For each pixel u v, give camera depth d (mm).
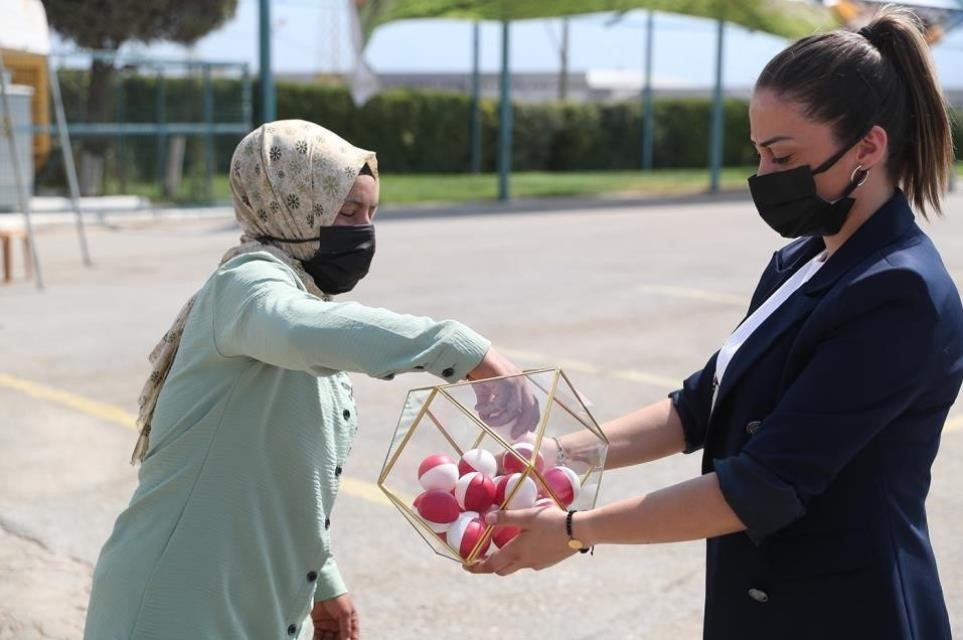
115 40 22172
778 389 2020
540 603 4332
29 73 20578
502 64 22016
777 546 2021
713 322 9594
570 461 2088
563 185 26922
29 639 3938
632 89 53375
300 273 2189
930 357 1908
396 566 4637
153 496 2195
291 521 2223
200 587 2148
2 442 6125
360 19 11617
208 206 19516
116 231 16375
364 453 5984
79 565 4574
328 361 1929
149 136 21641
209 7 22062
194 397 2172
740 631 2084
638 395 7246
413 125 31062
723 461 1956
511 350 8406
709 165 36219
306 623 2371
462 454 2094
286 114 29453
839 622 1979
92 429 6402
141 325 9250
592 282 11578
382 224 17203
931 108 2018
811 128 1958
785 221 2025
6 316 9570
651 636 4082
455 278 11711
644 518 1958
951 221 17484
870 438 1903
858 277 1933
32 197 18828
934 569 2035
